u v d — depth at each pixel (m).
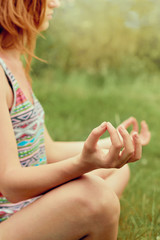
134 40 6.98
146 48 6.93
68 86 5.56
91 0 7.48
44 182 1.13
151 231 1.63
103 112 4.14
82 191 1.14
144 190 2.21
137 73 6.56
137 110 4.16
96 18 7.22
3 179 1.15
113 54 6.91
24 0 1.33
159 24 7.12
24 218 1.16
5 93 1.25
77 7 7.12
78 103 4.49
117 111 4.15
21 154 1.36
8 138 1.18
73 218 1.14
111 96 4.81
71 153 1.68
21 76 1.43
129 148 1.03
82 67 6.82
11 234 1.16
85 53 6.89
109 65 6.85
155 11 7.19
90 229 1.16
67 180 1.14
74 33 6.94
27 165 1.38
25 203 1.40
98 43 6.96
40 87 4.95
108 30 7.07
